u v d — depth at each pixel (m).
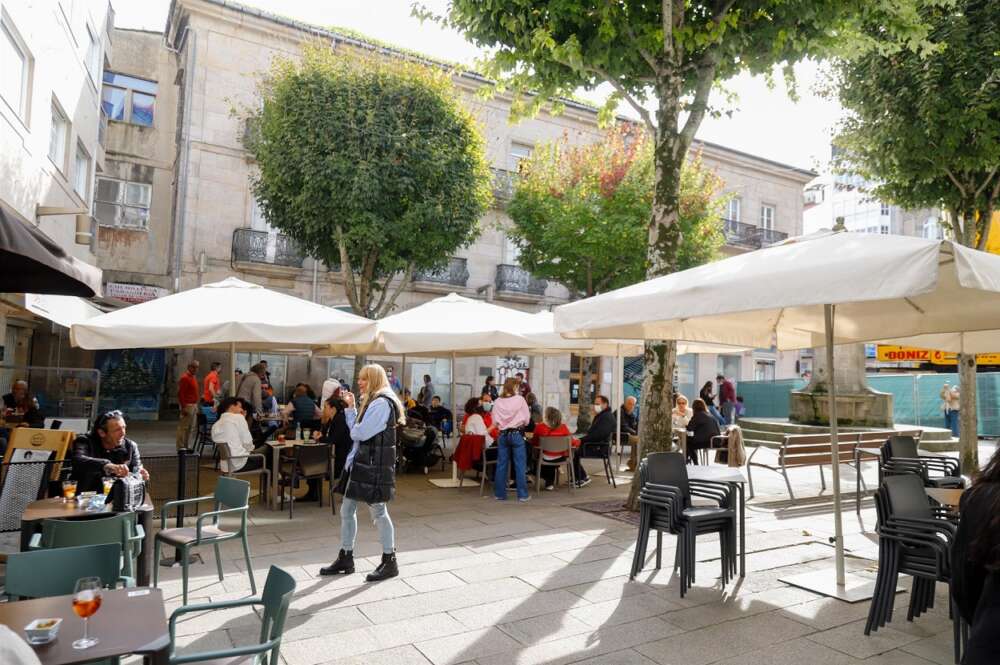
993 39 10.03
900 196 12.69
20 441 5.78
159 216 22.03
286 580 2.73
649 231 8.27
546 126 25.34
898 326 6.40
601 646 4.11
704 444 10.85
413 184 15.17
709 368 30.27
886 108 11.24
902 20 8.16
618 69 8.54
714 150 30.14
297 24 20.53
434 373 23.81
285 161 14.81
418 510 8.23
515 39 8.43
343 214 14.86
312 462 7.91
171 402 20.67
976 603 2.02
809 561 6.10
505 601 4.91
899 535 4.31
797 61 8.51
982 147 10.55
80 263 4.11
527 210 18.19
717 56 8.01
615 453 14.98
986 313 5.70
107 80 21.55
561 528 7.25
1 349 11.56
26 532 4.47
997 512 1.92
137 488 4.88
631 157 17.64
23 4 10.17
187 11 19.69
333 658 3.89
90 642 2.38
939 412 21.02
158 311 7.60
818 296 3.90
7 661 1.70
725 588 5.27
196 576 5.40
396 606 4.77
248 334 7.24
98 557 3.20
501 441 9.03
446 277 23.45
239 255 20.11
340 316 8.30
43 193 11.59
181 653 3.89
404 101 15.09
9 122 9.63
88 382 11.94
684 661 3.92
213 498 5.37
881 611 4.35
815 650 4.09
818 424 15.96
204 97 19.94
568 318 5.60
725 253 29.45
